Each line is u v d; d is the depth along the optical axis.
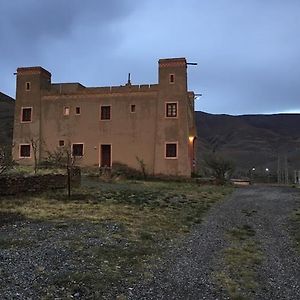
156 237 12.48
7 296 6.91
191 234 13.39
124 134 37.75
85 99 39.00
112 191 23.45
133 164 37.19
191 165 39.22
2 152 19.19
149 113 37.38
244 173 71.62
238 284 8.41
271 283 8.61
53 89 40.84
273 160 102.12
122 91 38.19
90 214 15.54
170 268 9.35
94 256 9.71
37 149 38.91
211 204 20.89
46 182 21.61
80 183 25.95
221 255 10.77
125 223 14.20
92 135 38.44
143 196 22.08
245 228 14.77
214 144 142.38
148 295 7.51
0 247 10.03
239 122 174.00
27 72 40.47
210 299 7.47
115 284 7.94
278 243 12.49
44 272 8.29
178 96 36.72
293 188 33.47
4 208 15.84
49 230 12.34
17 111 40.38
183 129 36.28
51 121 39.50
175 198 22.31
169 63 37.22
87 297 7.15
